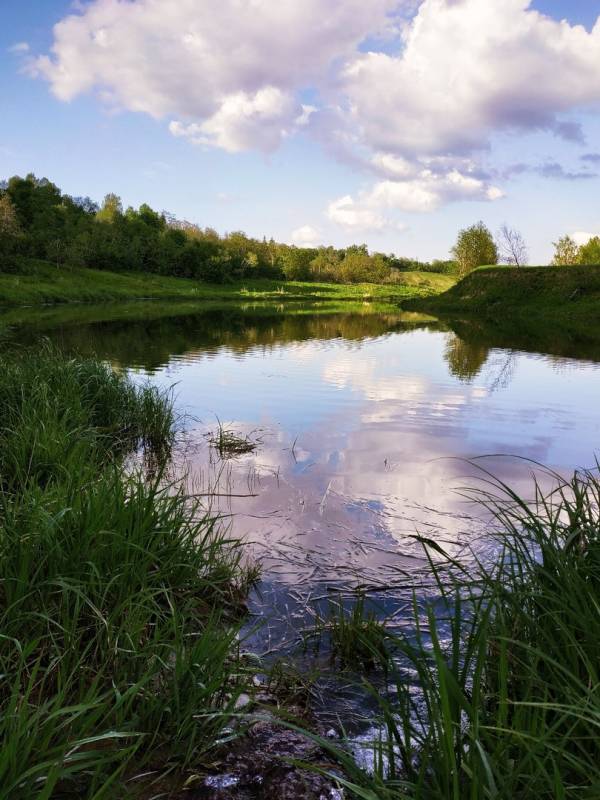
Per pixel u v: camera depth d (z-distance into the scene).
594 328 27.27
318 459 6.66
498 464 6.54
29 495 3.70
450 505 5.25
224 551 4.20
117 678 2.54
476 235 70.69
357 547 4.38
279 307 50.03
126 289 68.38
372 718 2.62
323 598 3.68
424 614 3.47
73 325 25.64
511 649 2.37
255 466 6.38
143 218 127.69
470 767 1.76
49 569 2.99
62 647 2.72
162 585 3.25
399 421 8.56
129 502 3.61
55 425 5.77
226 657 2.89
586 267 38.97
